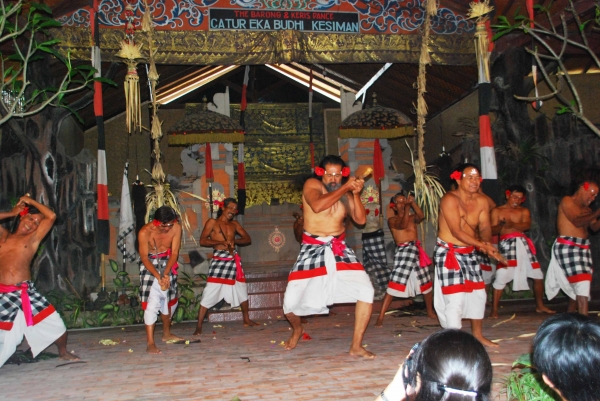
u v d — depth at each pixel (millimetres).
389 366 3770
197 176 9164
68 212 7980
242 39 7277
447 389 1147
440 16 7773
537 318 6094
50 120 7531
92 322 7008
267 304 7750
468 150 9094
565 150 8664
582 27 5418
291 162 12492
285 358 4242
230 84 12617
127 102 5590
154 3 7113
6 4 5949
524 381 2594
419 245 6266
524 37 8180
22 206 4555
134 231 8305
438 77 9766
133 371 4004
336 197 3863
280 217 11008
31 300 4387
